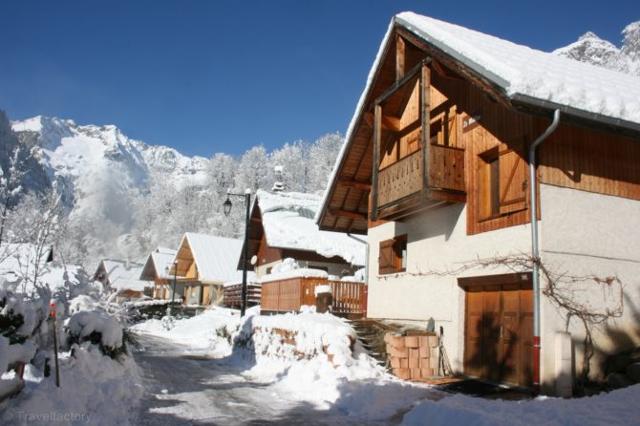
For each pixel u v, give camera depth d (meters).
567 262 10.09
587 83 10.37
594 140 10.91
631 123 9.73
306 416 8.27
